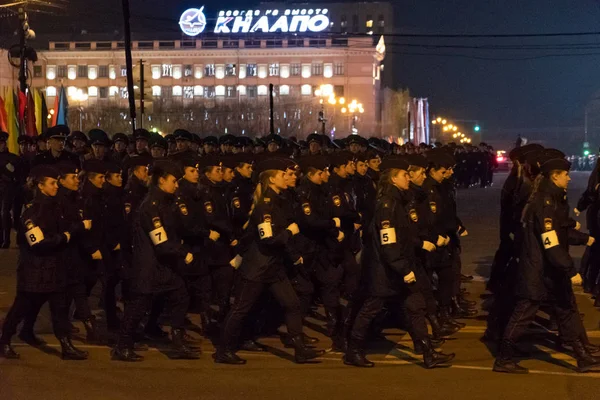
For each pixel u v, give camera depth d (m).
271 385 7.79
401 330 10.30
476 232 21.84
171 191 8.59
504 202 10.15
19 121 24.31
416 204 9.46
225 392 7.55
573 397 7.32
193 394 7.49
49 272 8.57
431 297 9.45
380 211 8.13
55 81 95.38
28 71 29.55
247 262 8.45
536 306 8.17
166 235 8.45
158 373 8.23
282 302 8.57
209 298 10.01
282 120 80.25
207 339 9.86
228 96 96.56
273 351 9.24
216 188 9.95
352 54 95.44
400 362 8.69
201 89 96.88
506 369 8.18
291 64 96.25
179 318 8.84
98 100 94.25
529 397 7.34
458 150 42.00
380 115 100.38
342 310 9.73
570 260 7.85
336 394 7.47
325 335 10.13
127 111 76.75
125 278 10.08
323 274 9.70
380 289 8.24
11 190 18.06
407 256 8.22
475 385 7.74
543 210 7.93
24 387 7.72
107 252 9.91
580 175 67.88
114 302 10.22
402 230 8.20
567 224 8.01
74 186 8.96
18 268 8.69
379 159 11.80
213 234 9.77
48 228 8.40
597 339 9.62
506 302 9.31
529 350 9.15
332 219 9.68
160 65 96.94
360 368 8.42
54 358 8.84
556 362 8.62
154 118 75.88
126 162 13.20
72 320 10.97
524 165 9.67
